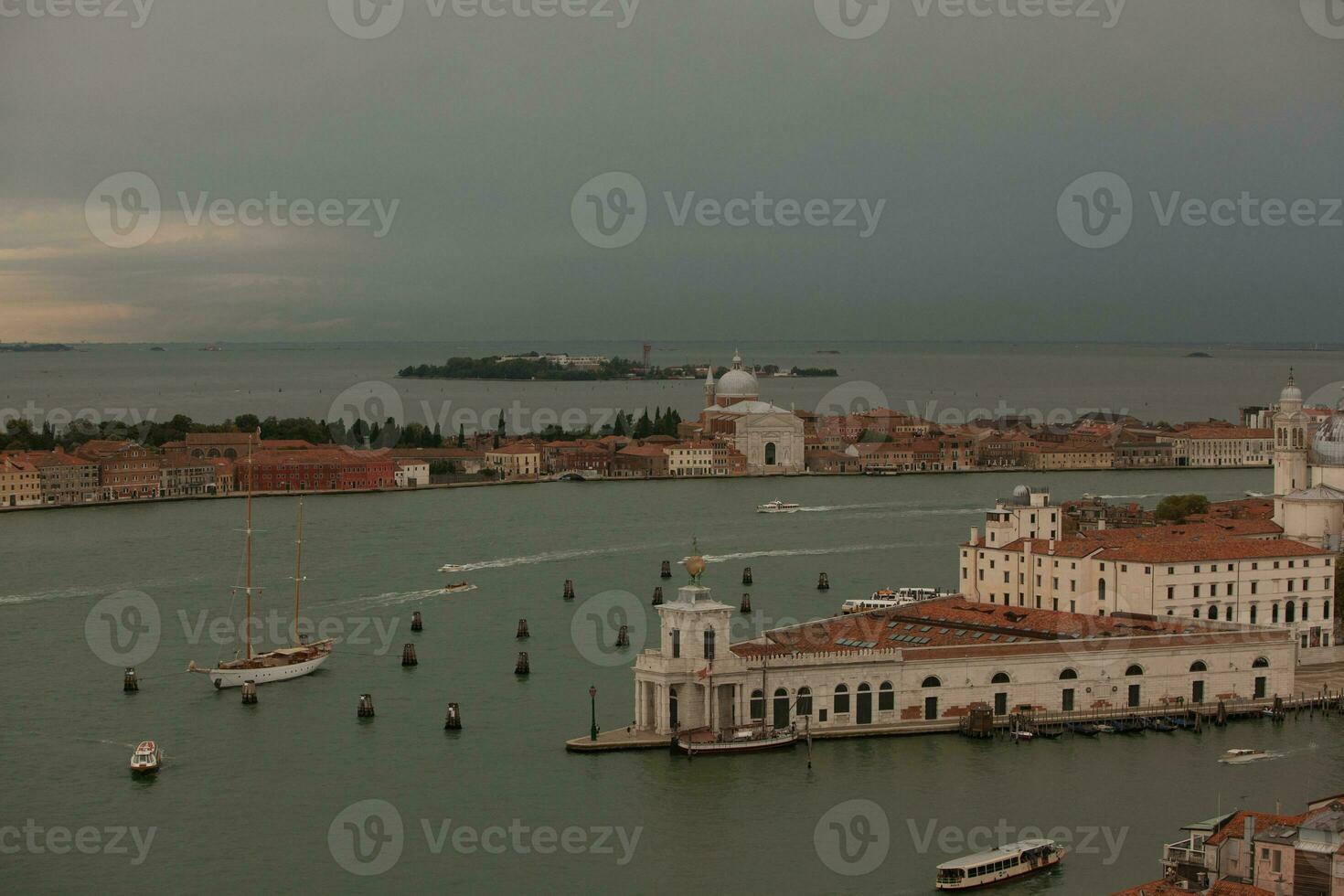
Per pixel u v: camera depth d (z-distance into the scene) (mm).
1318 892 172750
